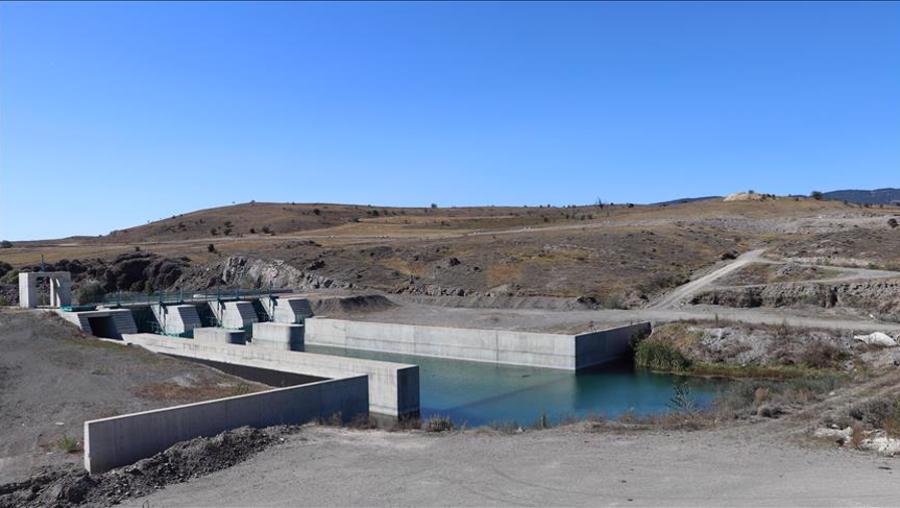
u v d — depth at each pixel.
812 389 29.22
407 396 34.06
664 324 50.69
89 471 20.86
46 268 88.12
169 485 18.73
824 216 109.69
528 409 36.41
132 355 38.88
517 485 17.62
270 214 176.62
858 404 24.38
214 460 20.42
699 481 17.31
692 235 96.75
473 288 74.94
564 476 18.25
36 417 26.84
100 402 29.00
